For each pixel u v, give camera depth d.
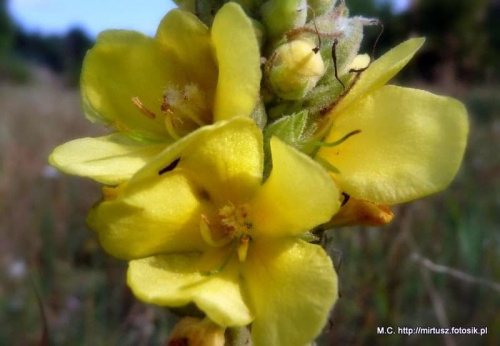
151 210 0.09
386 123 0.09
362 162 0.09
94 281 0.25
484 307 0.21
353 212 0.10
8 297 0.24
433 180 0.09
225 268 0.09
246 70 0.08
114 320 0.22
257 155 0.09
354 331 0.19
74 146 0.09
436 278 0.21
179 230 0.09
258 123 0.09
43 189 0.32
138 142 0.10
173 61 0.10
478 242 0.23
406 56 0.09
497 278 0.21
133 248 0.09
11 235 0.28
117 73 0.10
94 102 0.10
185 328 0.09
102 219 0.08
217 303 0.08
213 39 0.09
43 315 0.13
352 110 0.09
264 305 0.08
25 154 0.41
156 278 0.08
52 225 0.28
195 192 0.09
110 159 0.09
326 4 0.10
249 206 0.09
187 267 0.09
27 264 0.26
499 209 0.27
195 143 0.08
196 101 0.10
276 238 0.09
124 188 0.08
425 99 0.09
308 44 0.09
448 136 0.09
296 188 0.08
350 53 0.10
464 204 0.26
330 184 0.08
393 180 0.09
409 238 0.20
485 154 0.35
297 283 0.08
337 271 0.11
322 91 0.09
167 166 0.09
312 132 0.09
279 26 0.09
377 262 0.19
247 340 0.09
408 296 0.21
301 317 0.08
